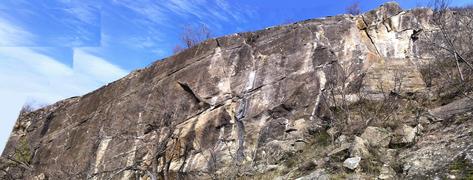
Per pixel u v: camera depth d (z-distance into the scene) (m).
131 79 17.12
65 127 18.88
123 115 16.05
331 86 12.07
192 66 14.66
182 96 14.38
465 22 13.27
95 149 16.08
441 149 8.23
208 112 13.38
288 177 9.38
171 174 13.11
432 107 10.77
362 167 8.42
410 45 13.24
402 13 13.71
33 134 20.77
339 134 10.51
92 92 18.97
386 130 9.74
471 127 8.65
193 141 13.20
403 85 11.77
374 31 13.48
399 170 8.11
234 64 13.82
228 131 12.75
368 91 11.77
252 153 11.80
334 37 13.02
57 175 15.31
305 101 12.13
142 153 14.21
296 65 12.80
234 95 13.24
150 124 14.65
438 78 11.98
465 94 9.98
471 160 7.37
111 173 14.72
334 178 8.26
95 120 17.30
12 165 15.82
